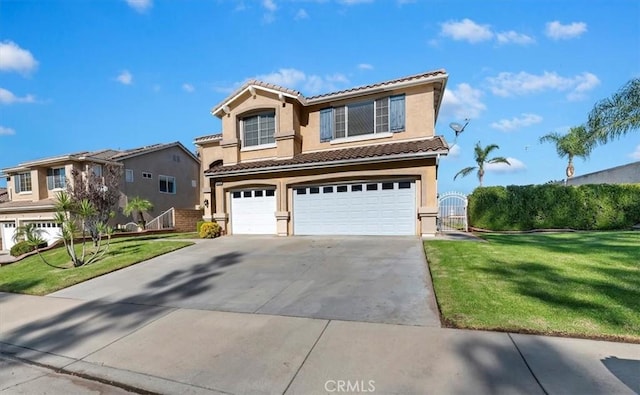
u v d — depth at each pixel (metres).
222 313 5.86
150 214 25.77
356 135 15.15
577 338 4.10
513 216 16.97
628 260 7.62
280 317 5.49
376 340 4.40
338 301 6.07
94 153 24.62
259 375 3.74
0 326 5.97
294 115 15.62
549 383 3.23
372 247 10.70
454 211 16.62
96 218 11.77
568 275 6.53
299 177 14.52
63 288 8.47
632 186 16.34
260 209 15.85
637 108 15.91
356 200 13.86
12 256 16.97
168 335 5.06
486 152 32.41
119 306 6.68
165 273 9.15
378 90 14.31
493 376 3.40
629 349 3.81
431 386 3.30
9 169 25.42
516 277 6.54
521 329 4.39
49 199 23.34
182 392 3.55
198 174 31.25
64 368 4.27
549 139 27.45
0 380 4.05
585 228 16.61
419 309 5.44
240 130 16.98
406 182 13.11
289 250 11.01
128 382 3.83
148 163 25.95
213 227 15.63
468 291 5.91
